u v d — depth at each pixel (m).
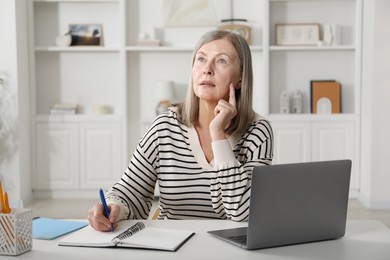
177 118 2.10
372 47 5.36
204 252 1.57
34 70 5.91
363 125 5.74
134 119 6.21
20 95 5.62
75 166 5.98
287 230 1.62
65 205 5.62
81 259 1.51
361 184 5.82
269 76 6.04
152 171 2.11
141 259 1.51
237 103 2.08
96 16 6.12
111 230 1.76
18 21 5.57
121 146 6.00
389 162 5.41
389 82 5.36
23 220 1.56
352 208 5.48
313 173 1.63
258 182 1.55
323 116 5.87
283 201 1.60
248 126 2.08
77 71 6.17
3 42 5.50
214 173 1.91
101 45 6.07
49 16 6.09
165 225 1.85
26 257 1.53
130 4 6.11
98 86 6.19
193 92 2.07
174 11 6.09
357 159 5.88
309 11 6.03
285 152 5.89
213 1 6.09
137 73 6.19
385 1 5.31
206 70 1.99
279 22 6.05
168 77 6.19
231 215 1.88
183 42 6.16
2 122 5.55
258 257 1.52
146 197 2.14
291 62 6.08
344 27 6.04
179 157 2.06
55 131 5.95
